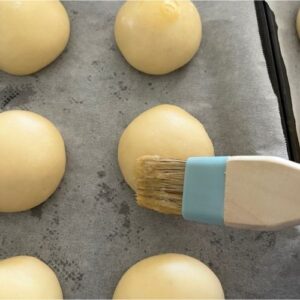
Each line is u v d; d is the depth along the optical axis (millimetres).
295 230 811
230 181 614
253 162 604
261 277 811
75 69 915
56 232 848
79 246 840
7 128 813
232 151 851
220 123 869
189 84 898
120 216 851
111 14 939
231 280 818
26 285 769
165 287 750
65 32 896
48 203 860
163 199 699
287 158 816
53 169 827
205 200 639
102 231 846
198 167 644
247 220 608
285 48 1028
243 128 837
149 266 782
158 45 854
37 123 837
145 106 897
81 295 825
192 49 876
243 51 861
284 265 810
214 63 890
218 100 876
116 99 901
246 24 877
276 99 832
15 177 797
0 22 850
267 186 598
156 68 880
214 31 899
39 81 910
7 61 872
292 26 1031
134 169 792
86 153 880
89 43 928
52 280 808
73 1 941
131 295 759
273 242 817
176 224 841
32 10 857
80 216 854
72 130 890
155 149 802
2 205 821
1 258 843
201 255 831
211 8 913
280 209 594
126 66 915
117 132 887
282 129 840
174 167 691
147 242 838
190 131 814
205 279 768
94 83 909
